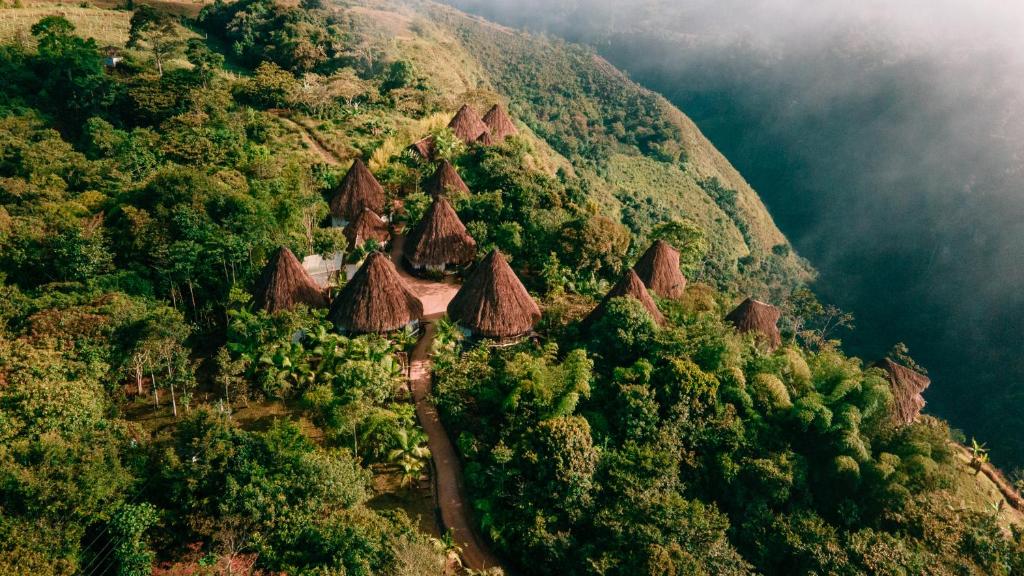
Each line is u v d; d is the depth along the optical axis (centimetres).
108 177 5072
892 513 3153
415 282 4512
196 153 5497
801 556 2936
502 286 3769
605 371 3456
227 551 2330
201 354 3506
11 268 3581
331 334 3503
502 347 3741
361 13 12419
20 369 2669
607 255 4647
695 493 3152
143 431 2784
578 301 4125
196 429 2611
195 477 2395
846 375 3562
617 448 3106
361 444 2995
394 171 5494
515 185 5153
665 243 4597
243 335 3347
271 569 2306
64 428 2492
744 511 3139
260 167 5147
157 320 3084
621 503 2806
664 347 3469
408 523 2562
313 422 3122
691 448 3250
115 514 2266
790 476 3119
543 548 2630
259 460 2545
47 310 3052
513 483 2820
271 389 3188
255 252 3928
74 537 2169
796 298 7456
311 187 5003
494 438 3014
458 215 4866
